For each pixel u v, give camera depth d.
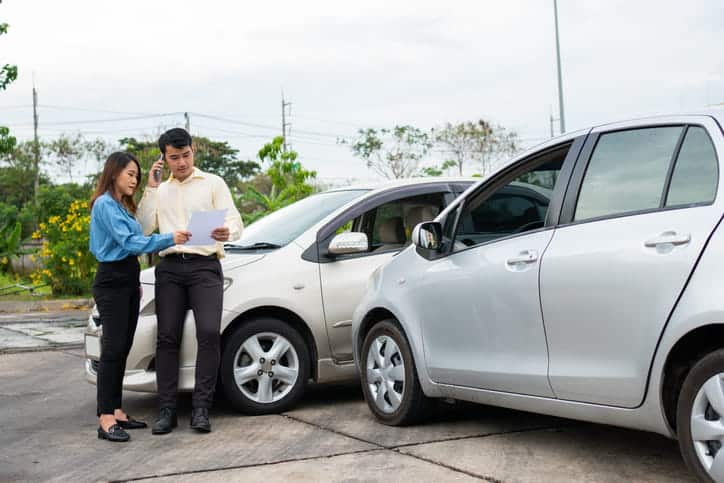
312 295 6.36
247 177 71.94
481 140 42.81
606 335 4.07
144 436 5.65
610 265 4.04
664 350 3.76
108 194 5.57
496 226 5.00
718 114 3.88
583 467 4.47
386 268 5.83
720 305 3.49
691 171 3.87
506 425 5.60
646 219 3.97
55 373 8.60
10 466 4.93
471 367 4.95
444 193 6.97
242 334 6.17
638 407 3.95
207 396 5.72
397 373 5.61
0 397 7.33
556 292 4.34
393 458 4.79
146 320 6.04
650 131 4.17
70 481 4.56
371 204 6.73
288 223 6.91
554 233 4.47
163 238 5.42
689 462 3.68
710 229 3.65
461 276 5.05
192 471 4.66
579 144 4.55
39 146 66.12
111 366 5.62
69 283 17.92
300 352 6.32
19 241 22.22
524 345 4.59
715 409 3.55
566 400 4.35
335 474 4.48
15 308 16.42
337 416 6.10
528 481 4.23
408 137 42.94
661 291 3.79
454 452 4.89
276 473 4.55
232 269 6.26
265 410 6.22
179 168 5.98
